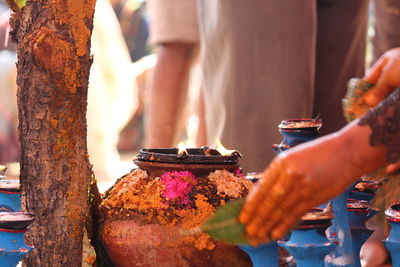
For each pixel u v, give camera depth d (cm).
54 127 147
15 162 660
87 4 147
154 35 429
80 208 151
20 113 149
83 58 147
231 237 105
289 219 103
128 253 150
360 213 171
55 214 149
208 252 147
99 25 518
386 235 222
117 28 557
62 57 143
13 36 150
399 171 226
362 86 130
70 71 145
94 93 509
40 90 145
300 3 258
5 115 644
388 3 314
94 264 158
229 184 153
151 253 148
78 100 149
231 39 261
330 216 137
